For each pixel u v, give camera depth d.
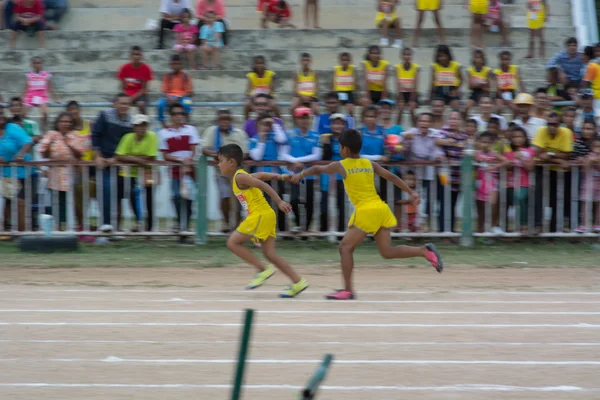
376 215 22.42
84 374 15.37
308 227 33.41
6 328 19.30
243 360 8.62
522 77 45.59
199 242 33.72
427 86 45.97
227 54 47.50
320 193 33.00
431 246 22.61
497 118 33.94
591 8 51.19
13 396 13.93
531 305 22.55
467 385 14.69
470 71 40.19
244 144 33.41
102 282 26.25
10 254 31.62
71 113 34.16
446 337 18.53
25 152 33.62
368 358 16.61
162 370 15.63
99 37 49.75
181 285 25.77
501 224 33.47
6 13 49.56
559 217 33.19
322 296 23.84
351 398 13.84
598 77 39.97
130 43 49.66
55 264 29.59
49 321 20.11
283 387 14.52
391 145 32.31
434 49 47.16
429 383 14.80
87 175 33.34
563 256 31.30
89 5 54.34
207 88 46.22
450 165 32.94
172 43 49.19
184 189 33.41
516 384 14.78
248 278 27.14
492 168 33.00
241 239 23.47
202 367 15.87
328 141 32.75
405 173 32.84
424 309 21.84
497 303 22.83
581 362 16.39
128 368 15.79
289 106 42.19
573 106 37.84
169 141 33.66
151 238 34.97
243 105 41.09
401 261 30.48
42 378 15.10
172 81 40.84
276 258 23.48
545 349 17.47
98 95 46.81
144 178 33.25
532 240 34.16
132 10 53.44
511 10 51.53
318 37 48.62
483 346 17.70
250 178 22.38
